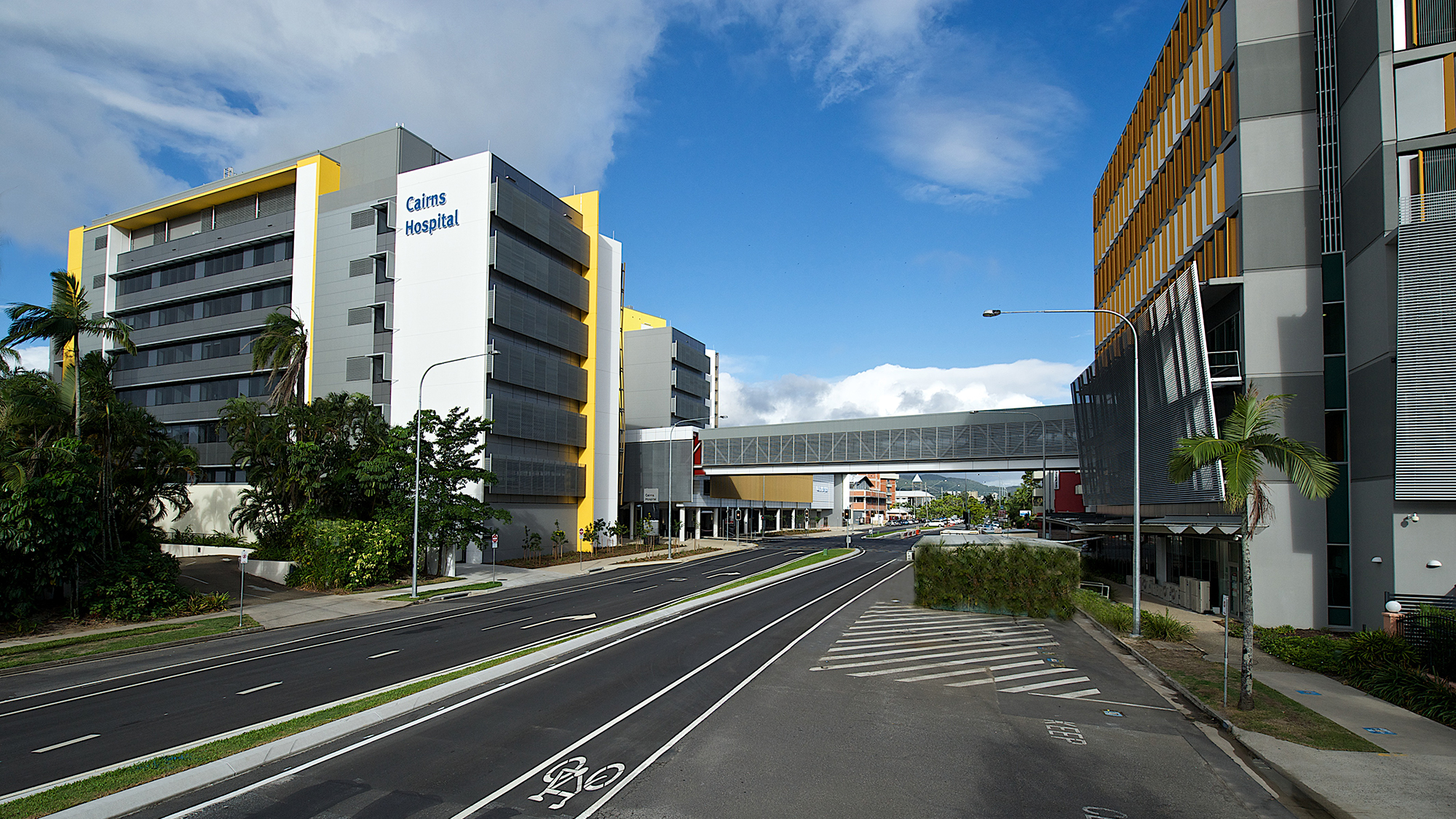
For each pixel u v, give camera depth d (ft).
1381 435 67.67
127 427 93.35
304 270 160.45
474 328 144.56
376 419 122.83
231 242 171.12
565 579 125.08
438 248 148.87
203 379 174.29
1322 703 44.06
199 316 176.96
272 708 42.06
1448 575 62.34
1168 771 32.68
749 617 79.20
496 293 145.89
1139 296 117.50
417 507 101.91
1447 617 50.93
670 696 44.60
